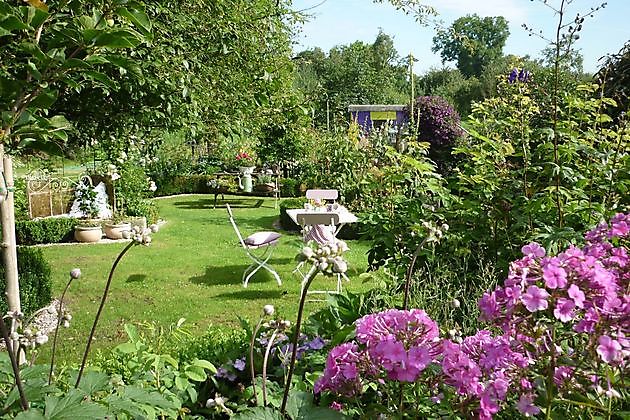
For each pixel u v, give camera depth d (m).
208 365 2.20
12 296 3.45
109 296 6.64
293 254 9.08
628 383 1.42
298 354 2.44
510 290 1.31
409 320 1.40
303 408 1.37
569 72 4.31
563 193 2.92
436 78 30.72
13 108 1.77
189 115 3.96
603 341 1.23
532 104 3.61
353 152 9.70
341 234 10.70
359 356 1.45
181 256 9.05
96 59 1.80
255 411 1.33
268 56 5.16
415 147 4.68
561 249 2.75
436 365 1.46
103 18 1.86
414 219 3.58
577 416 1.46
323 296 6.59
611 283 1.30
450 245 3.45
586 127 4.02
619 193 3.04
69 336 5.12
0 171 2.08
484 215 3.43
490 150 3.70
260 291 6.88
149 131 4.59
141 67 3.33
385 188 4.49
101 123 4.21
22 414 1.21
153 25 3.42
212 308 6.20
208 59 4.39
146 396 1.54
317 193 8.16
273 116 5.37
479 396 1.35
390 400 1.49
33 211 11.33
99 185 11.24
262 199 17.25
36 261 5.92
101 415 1.23
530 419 1.41
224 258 8.86
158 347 2.69
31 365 1.64
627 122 3.12
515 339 1.41
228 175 18.84
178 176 18.58
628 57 4.44
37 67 1.79
